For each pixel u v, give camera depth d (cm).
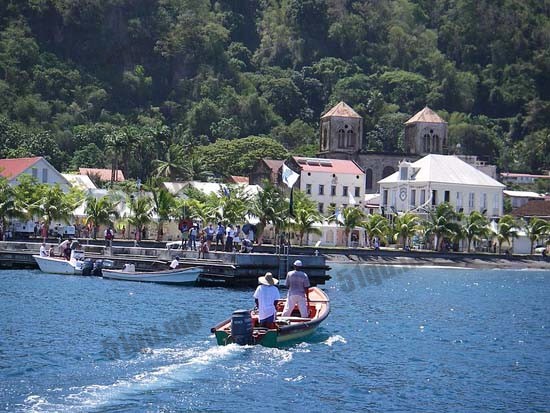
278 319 8175
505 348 8806
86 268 14838
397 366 7519
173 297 11856
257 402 6066
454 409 6178
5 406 5616
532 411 6188
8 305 10306
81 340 8000
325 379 6825
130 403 5850
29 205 19825
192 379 6556
